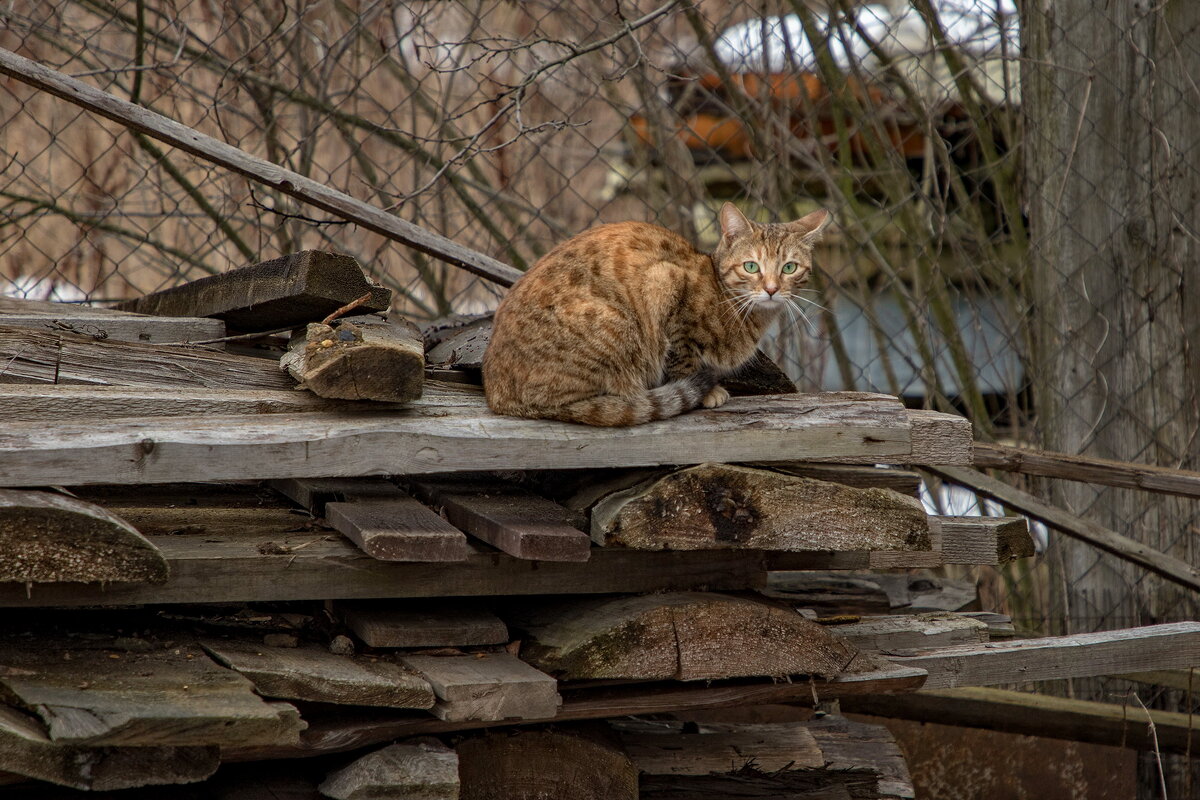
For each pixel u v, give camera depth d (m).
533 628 5.59
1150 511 9.78
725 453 5.56
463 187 11.26
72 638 4.89
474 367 6.66
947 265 12.72
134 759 4.31
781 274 7.51
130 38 11.43
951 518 6.70
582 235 6.70
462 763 5.32
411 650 5.29
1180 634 7.03
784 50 10.66
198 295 7.13
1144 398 9.80
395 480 6.16
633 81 11.04
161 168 10.26
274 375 6.17
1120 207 9.84
